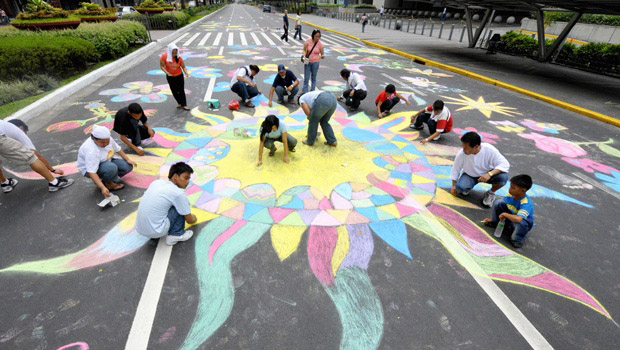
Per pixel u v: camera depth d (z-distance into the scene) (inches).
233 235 122.6
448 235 126.7
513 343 86.5
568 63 486.9
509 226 126.9
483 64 472.7
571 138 225.9
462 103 295.9
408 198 148.8
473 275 108.6
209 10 1771.7
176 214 114.7
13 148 128.6
